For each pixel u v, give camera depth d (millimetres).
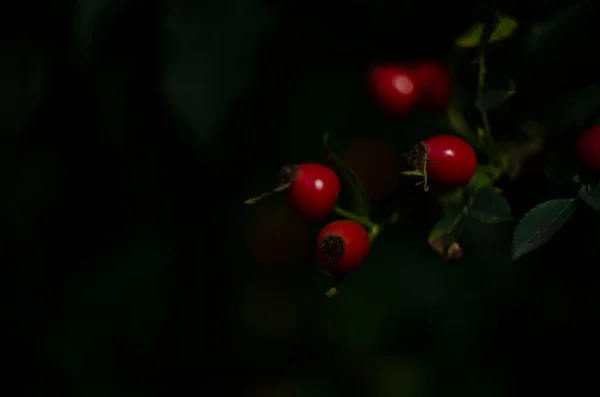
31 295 653
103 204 631
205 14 507
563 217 436
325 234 455
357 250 453
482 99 456
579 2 454
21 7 574
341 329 667
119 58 524
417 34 489
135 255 642
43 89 593
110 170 618
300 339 725
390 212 463
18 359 659
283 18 526
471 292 632
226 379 718
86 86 579
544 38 458
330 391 706
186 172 589
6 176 623
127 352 669
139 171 600
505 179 465
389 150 551
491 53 469
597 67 457
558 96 461
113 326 657
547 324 638
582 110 455
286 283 696
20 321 654
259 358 730
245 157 581
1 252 638
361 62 541
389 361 674
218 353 711
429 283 632
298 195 464
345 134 570
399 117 483
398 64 487
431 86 476
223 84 505
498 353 657
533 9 459
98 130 607
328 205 464
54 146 616
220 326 697
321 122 570
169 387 688
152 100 536
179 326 677
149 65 526
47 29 580
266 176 589
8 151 617
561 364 652
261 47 508
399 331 653
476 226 611
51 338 656
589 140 439
